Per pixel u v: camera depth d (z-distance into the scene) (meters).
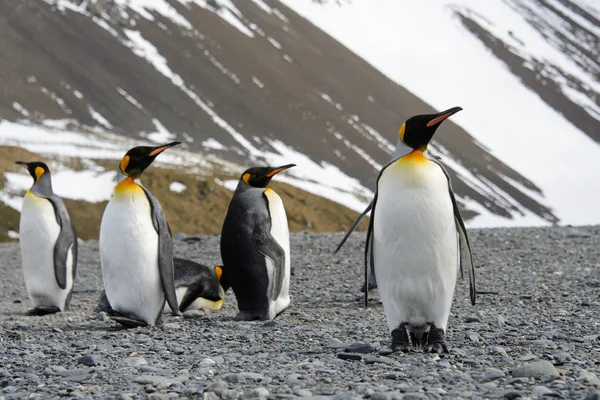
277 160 186.75
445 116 10.03
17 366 10.52
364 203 156.88
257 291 15.58
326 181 179.50
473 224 171.25
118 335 13.68
